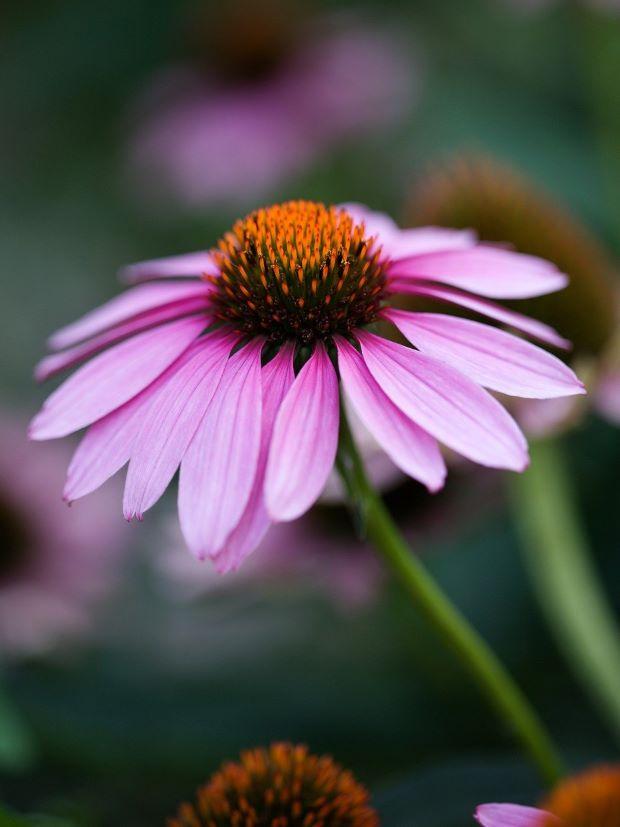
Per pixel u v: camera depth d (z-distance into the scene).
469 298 0.47
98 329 0.47
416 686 0.59
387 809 0.46
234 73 0.87
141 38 0.89
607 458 0.62
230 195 0.84
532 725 0.45
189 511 0.41
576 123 0.75
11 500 0.62
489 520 0.62
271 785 0.43
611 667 0.51
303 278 0.44
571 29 0.78
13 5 0.88
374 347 0.43
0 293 0.98
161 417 0.43
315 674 0.60
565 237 0.54
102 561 0.63
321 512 0.58
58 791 0.54
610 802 0.40
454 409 0.42
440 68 0.84
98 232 0.94
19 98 0.89
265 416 0.42
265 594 0.61
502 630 0.61
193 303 0.46
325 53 0.86
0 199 0.95
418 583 0.44
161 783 0.55
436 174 0.56
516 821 0.40
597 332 0.53
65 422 0.44
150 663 0.61
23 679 0.59
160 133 0.87
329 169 0.83
